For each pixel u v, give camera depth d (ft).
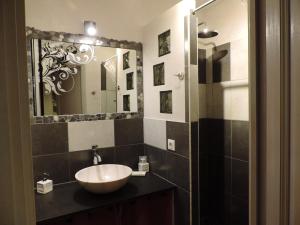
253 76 2.21
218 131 6.61
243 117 5.95
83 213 4.84
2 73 1.41
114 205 5.35
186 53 5.61
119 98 7.19
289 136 2.13
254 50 2.19
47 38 6.13
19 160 1.49
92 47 6.74
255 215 2.27
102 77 6.92
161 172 6.73
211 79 6.59
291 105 2.13
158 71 6.70
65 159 6.42
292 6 2.12
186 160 5.76
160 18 6.53
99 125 6.88
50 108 6.23
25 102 1.53
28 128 1.55
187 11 5.54
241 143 6.06
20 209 1.50
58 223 4.97
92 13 6.71
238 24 5.90
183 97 5.79
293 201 2.18
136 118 7.46
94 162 6.57
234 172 6.28
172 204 6.29
